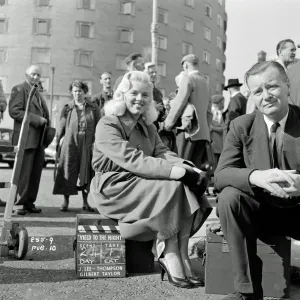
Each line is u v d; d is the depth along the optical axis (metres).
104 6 39.47
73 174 6.07
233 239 2.53
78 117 6.16
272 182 2.43
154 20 17.03
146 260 3.40
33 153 5.82
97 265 3.22
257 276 2.54
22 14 38.25
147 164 3.18
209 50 47.44
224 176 2.60
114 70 40.25
